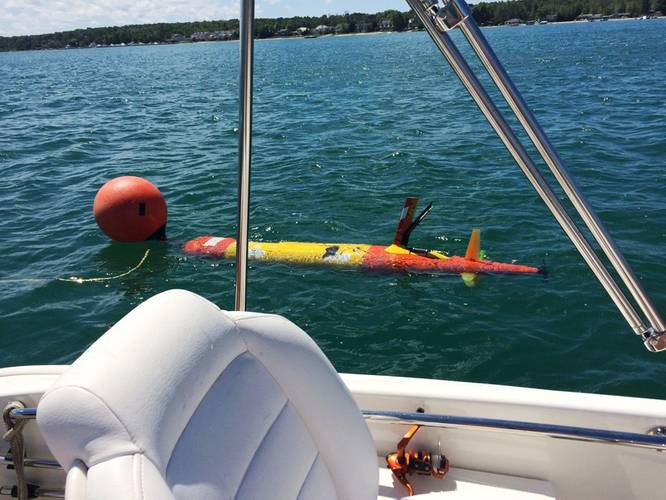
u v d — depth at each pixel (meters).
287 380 1.60
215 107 22.45
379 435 2.31
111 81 38.16
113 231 8.59
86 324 6.51
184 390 1.29
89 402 1.14
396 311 6.54
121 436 1.14
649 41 47.00
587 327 5.98
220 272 7.79
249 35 1.63
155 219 8.69
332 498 1.72
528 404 2.15
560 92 21.59
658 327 1.57
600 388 5.05
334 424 1.70
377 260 7.78
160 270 7.91
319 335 6.11
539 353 5.59
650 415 2.06
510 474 2.23
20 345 6.11
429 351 5.74
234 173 12.46
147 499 1.09
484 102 1.37
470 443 2.24
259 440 1.48
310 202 10.44
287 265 7.88
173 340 1.31
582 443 2.14
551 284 6.96
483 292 6.89
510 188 10.53
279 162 13.27
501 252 7.99
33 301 7.07
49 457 2.27
